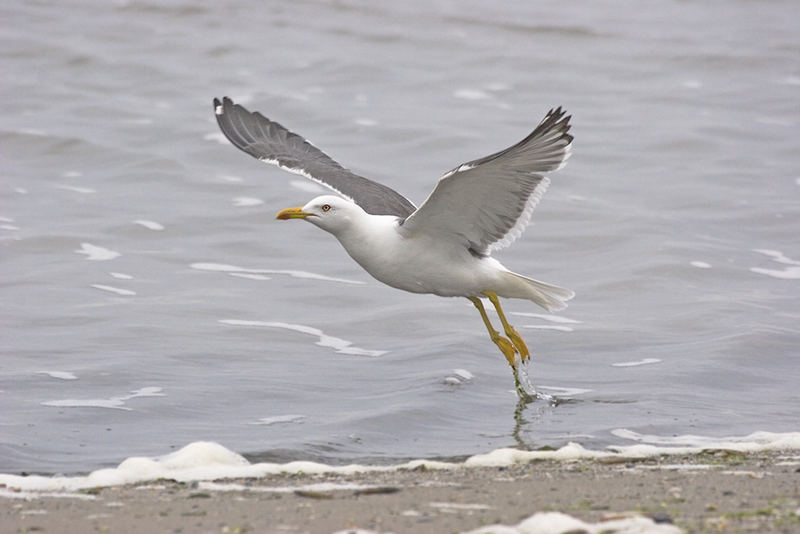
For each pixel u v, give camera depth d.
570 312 15.30
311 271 16.89
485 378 12.69
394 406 11.55
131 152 22.27
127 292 15.66
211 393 12.05
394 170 21.52
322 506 7.71
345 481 8.73
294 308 15.30
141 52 29.80
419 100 26.70
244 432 10.79
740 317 14.89
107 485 8.72
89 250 17.38
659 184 21.19
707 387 12.45
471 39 32.66
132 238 18.00
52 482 8.80
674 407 11.68
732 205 20.02
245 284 16.22
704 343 13.92
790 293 16.08
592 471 8.96
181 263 17.03
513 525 7.12
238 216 19.19
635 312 15.27
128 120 24.30
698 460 9.48
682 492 8.04
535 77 29.14
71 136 22.84
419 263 11.25
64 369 12.68
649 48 32.22
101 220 18.69
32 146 22.48
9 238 17.61
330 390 12.26
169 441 10.52
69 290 15.62
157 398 11.83
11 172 21.19
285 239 18.28
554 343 14.04
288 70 28.88
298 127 24.30
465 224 10.86
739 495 7.91
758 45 32.50
